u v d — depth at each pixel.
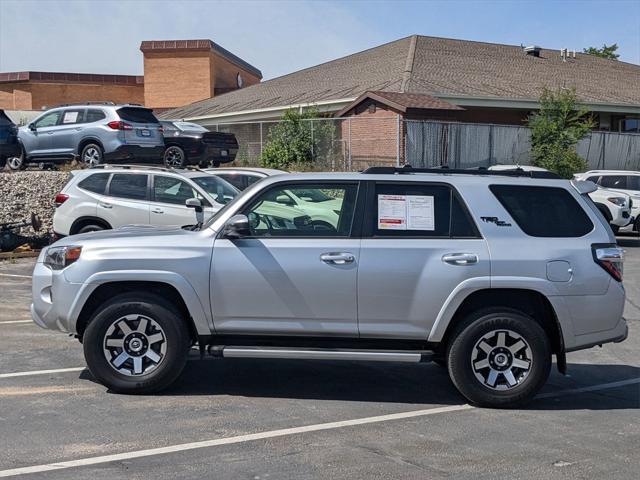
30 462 4.87
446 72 29.94
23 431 5.46
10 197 17.81
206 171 14.28
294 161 25.34
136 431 5.51
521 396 6.20
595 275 6.25
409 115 24.28
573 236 6.35
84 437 5.36
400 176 6.45
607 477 4.79
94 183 12.77
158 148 19.12
